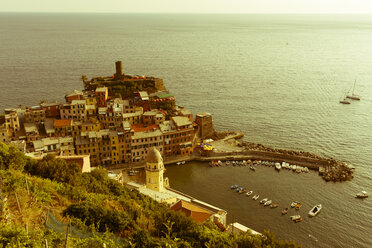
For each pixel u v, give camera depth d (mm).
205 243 74688
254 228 135500
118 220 72875
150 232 80625
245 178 175500
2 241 51938
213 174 180125
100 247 58844
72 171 106562
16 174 86688
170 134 194625
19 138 177625
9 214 62875
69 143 175250
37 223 64062
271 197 157125
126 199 99875
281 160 193625
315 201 153750
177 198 132875
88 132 183500
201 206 132625
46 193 78062
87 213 72250
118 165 184250
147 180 140000
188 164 191750
